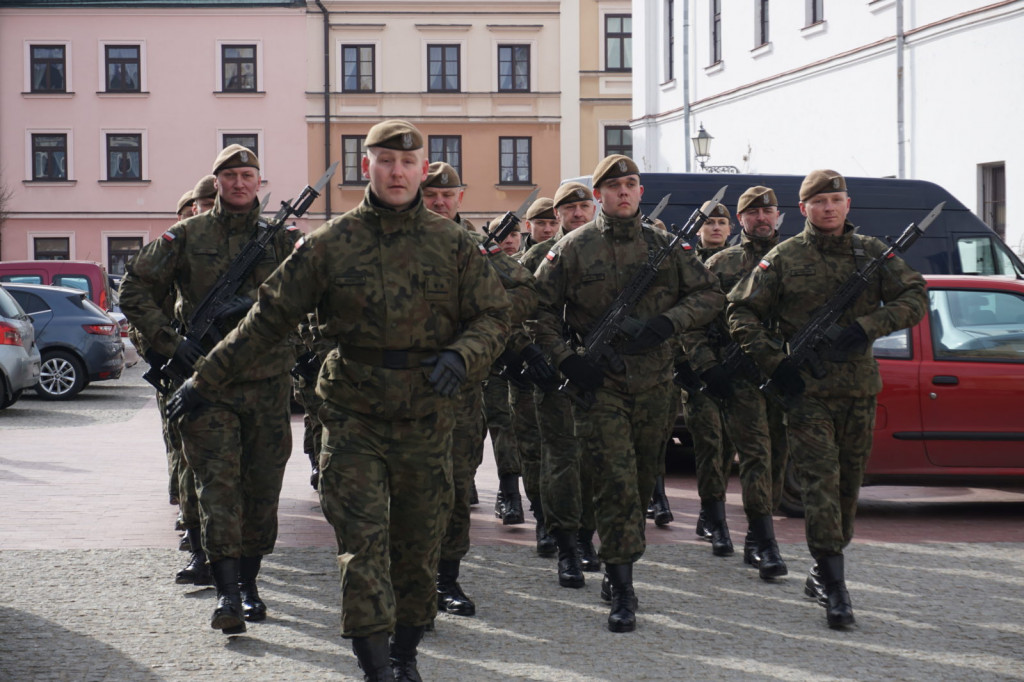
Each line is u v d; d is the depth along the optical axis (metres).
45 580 6.42
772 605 5.99
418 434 4.40
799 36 24.25
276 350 5.62
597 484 5.66
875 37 21.72
